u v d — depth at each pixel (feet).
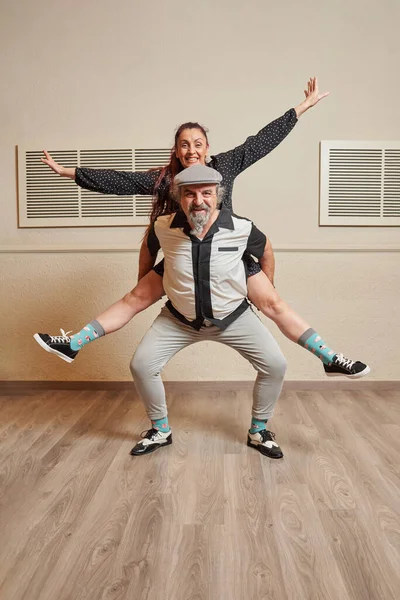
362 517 5.41
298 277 10.90
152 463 6.98
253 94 10.66
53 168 7.48
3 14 10.76
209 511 5.57
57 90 10.78
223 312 6.84
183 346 7.50
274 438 7.87
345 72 10.61
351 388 11.04
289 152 10.71
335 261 10.87
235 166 7.52
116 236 10.94
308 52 10.61
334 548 4.81
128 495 5.98
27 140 10.88
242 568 4.50
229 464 6.92
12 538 5.03
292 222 10.82
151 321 10.99
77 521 5.36
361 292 10.93
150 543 4.92
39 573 4.45
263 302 7.13
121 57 10.70
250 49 10.62
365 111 10.66
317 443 7.75
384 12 10.55
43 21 10.73
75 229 11.00
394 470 6.68
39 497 5.94
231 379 11.03
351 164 10.66
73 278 11.00
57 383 11.16
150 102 10.71
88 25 10.69
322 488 6.14
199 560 4.63
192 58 10.65
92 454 7.34
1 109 10.88
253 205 10.80
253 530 5.15
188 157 7.09
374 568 4.49
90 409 9.68
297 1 10.57
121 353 11.07
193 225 6.27
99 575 4.42
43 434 8.24
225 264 6.50
